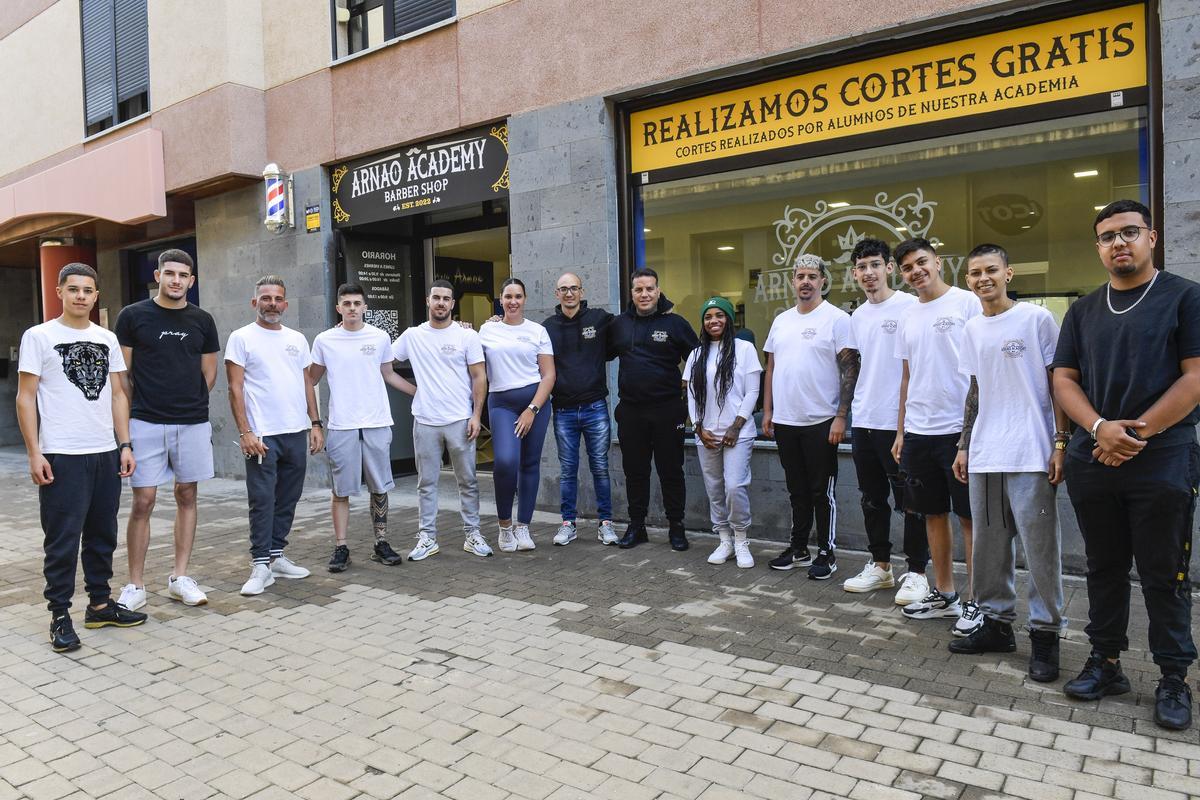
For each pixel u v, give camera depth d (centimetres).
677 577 549
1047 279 549
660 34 667
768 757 312
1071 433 363
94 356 461
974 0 537
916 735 325
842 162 622
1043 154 546
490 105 772
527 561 599
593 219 713
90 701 378
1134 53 511
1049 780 291
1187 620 334
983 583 400
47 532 448
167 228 1180
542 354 627
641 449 621
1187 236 484
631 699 365
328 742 334
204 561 625
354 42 891
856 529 605
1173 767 297
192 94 984
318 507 830
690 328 614
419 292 985
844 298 627
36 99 1274
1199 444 338
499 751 322
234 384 538
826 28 592
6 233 1312
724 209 677
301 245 944
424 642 443
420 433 613
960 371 408
